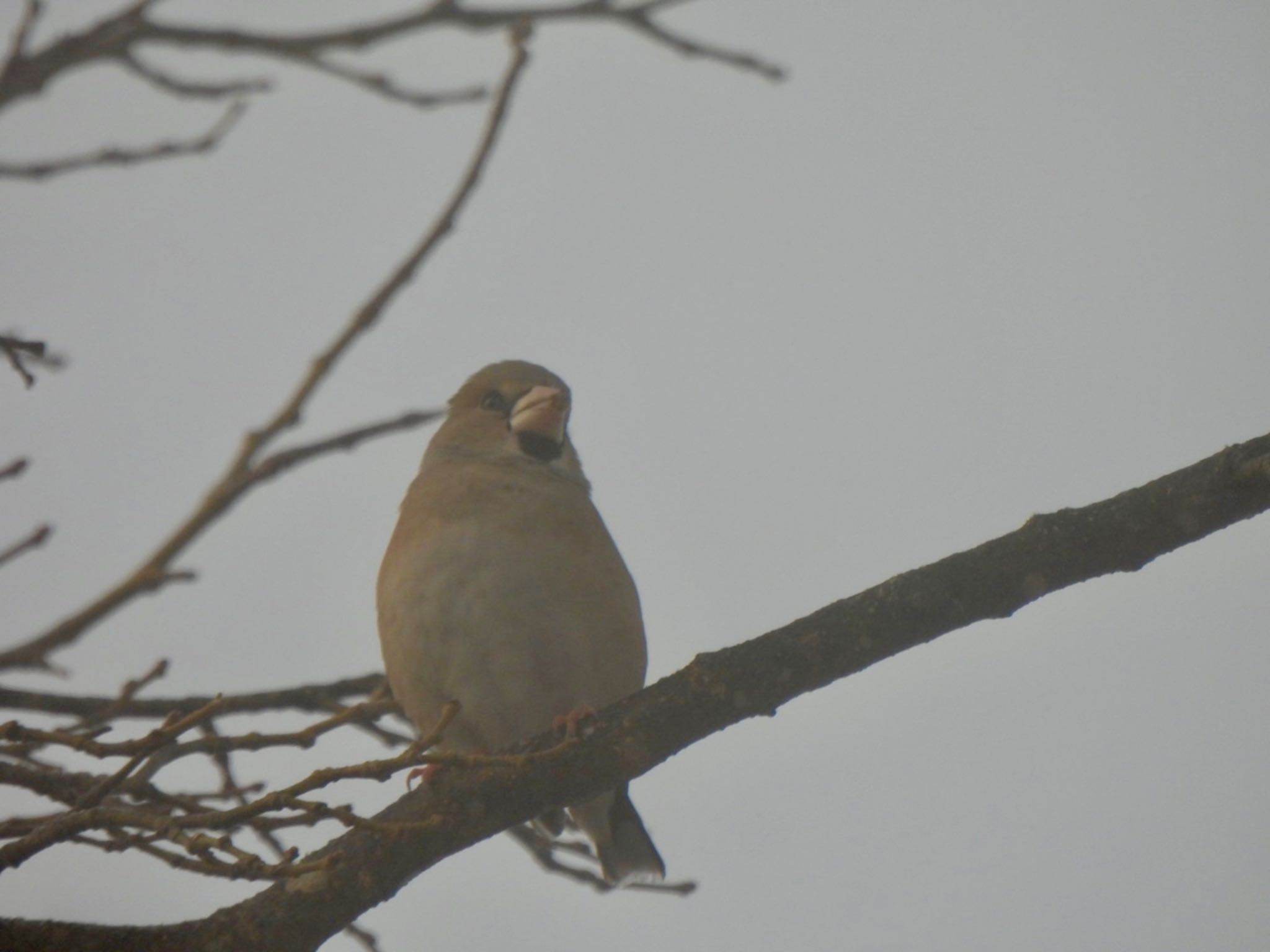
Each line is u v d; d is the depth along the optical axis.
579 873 9.80
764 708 7.23
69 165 8.16
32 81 7.54
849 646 7.15
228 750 6.18
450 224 6.46
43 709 8.57
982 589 7.09
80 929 6.47
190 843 5.97
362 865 6.93
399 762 6.18
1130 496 7.06
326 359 6.34
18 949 6.37
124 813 5.97
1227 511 6.90
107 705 8.30
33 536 6.68
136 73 8.28
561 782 7.18
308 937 6.79
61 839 5.98
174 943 6.58
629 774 7.22
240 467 6.30
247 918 6.75
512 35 6.66
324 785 6.12
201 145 8.43
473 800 7.15
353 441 6.40
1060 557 7.04
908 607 7.13
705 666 7.26
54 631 6.34
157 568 6.29
